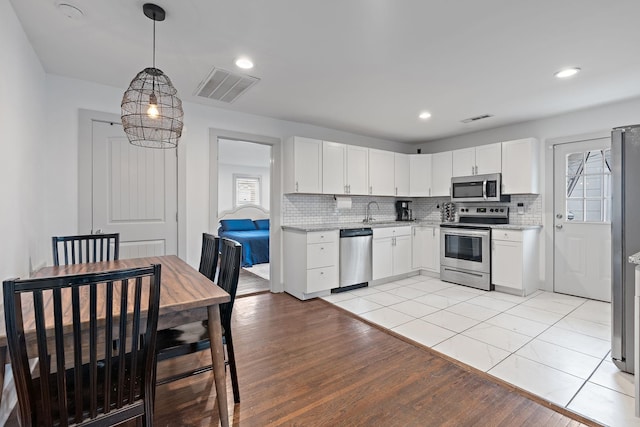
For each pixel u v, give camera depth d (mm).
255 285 4371
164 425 1606
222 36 2076
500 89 3004
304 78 2760
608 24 1927
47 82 2674
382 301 3621
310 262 3695
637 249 2006
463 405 1751
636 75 2674
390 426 1591
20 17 1864
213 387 1957
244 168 8219
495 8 1777
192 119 3402
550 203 3912
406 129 4535
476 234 4098
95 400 1052
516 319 3014
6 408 1606
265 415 1678
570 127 3736
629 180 2031
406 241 4723
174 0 1702
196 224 3430
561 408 1716
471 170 4426
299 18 1878
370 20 1896
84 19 1885
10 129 1781
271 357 2311
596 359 2246
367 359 2273
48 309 1261
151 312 1143
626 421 1610
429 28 1986
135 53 2314
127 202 3062
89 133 2871
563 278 3830
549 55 2334
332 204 4656
